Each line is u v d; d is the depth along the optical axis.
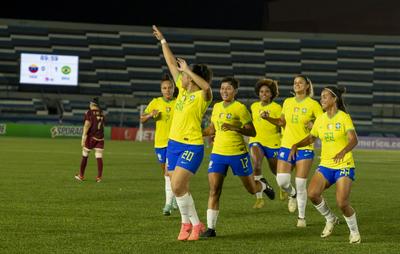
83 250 14.80
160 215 20.73
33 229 17.53
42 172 36.06
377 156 65.94
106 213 20.94
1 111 99.06
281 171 21.39
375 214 22.56
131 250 14.90
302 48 111.25
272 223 19.84
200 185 31.52
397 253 15.25
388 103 106.56
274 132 25.39
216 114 18.56
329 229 17.52
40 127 88.25
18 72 104.94
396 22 114.75
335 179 17.00
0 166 39.34
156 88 107.62
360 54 110.12
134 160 48.94
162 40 17.62
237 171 18.62
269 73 109.88
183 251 14.92
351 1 115.44
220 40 111.94
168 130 22.14
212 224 17.16
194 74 15.84
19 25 108.62
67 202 23.47
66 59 101.62
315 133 17.52
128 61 109.00
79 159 47.47
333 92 16.92
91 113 31.84
